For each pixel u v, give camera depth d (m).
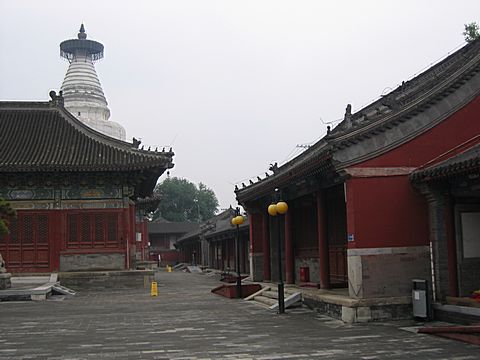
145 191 52.44
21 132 45.81
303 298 25.55
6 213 33.69
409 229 20.81
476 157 17.25
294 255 33.50
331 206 29.77
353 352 14.70
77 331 19.62
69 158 42.16
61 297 34.59
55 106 48.41
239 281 32.59
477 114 22.14
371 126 20.80
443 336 16.80
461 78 21.83
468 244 20.88
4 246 41.97
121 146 44.78
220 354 14.83
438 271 20.17
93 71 91.12
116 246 43.06
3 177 42.06
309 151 30.59
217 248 77.25
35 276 41.47
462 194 20.11
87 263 42.59
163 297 33.84
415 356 14.04
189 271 83.69
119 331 19.48
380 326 19.16
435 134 21.52
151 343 16.83
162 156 42.66
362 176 20.66
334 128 23.80
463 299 19.05
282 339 17.11
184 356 14.66
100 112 88.00
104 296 35.12
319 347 15.55
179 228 126.69
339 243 28.70
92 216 43.12
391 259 20.55
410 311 20.48
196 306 27.88
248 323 21.02
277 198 25.42
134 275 41.75
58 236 42.56
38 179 42.66
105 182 43.47
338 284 26.25
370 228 20.53
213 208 160.88
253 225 37.44
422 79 25.66
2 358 14.79
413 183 20.81
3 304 29.98
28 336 18.58
